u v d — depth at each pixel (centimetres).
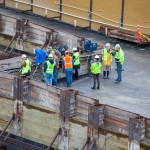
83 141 4525
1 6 7169
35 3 6950
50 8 6856
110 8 6469
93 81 5328
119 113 4306
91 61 5422
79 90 5109
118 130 4325
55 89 4622
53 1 6819
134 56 5966
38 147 4778
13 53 5944
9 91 4894
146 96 5047
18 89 4819
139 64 5762
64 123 4594
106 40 6344
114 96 5012
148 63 5797
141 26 6288
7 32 6016
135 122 4197
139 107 4809
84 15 6650
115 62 5731
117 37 6272
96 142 4434
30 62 5109
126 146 4297
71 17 6731
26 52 5900
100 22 6525
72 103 4531
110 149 4391
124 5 6369
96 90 5125
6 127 4834
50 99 4672
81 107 4500
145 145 4206
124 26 6400
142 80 5384
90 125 4434
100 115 4381
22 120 4859
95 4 6556
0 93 4950
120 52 5272
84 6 6631
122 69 5612
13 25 5950
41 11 6925
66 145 4619
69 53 5188
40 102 4734
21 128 4875
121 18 6400
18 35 5916
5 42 6044
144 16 6266
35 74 5228
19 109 4853
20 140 4891
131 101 4925
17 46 5934
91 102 4447
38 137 4806
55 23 6794
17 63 5300
